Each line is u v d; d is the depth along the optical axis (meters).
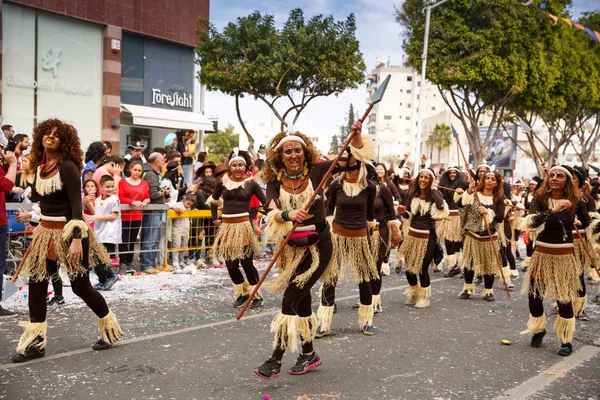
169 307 6.90
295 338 4.41
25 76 16.59
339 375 4.70
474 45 22.28
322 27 18.11
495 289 9.07
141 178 9.12
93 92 18.50
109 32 18.55
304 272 4.54
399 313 7.15
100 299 5.06
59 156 4.80
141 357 4.96
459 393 4.37
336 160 4.40
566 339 5.54
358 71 18.55
